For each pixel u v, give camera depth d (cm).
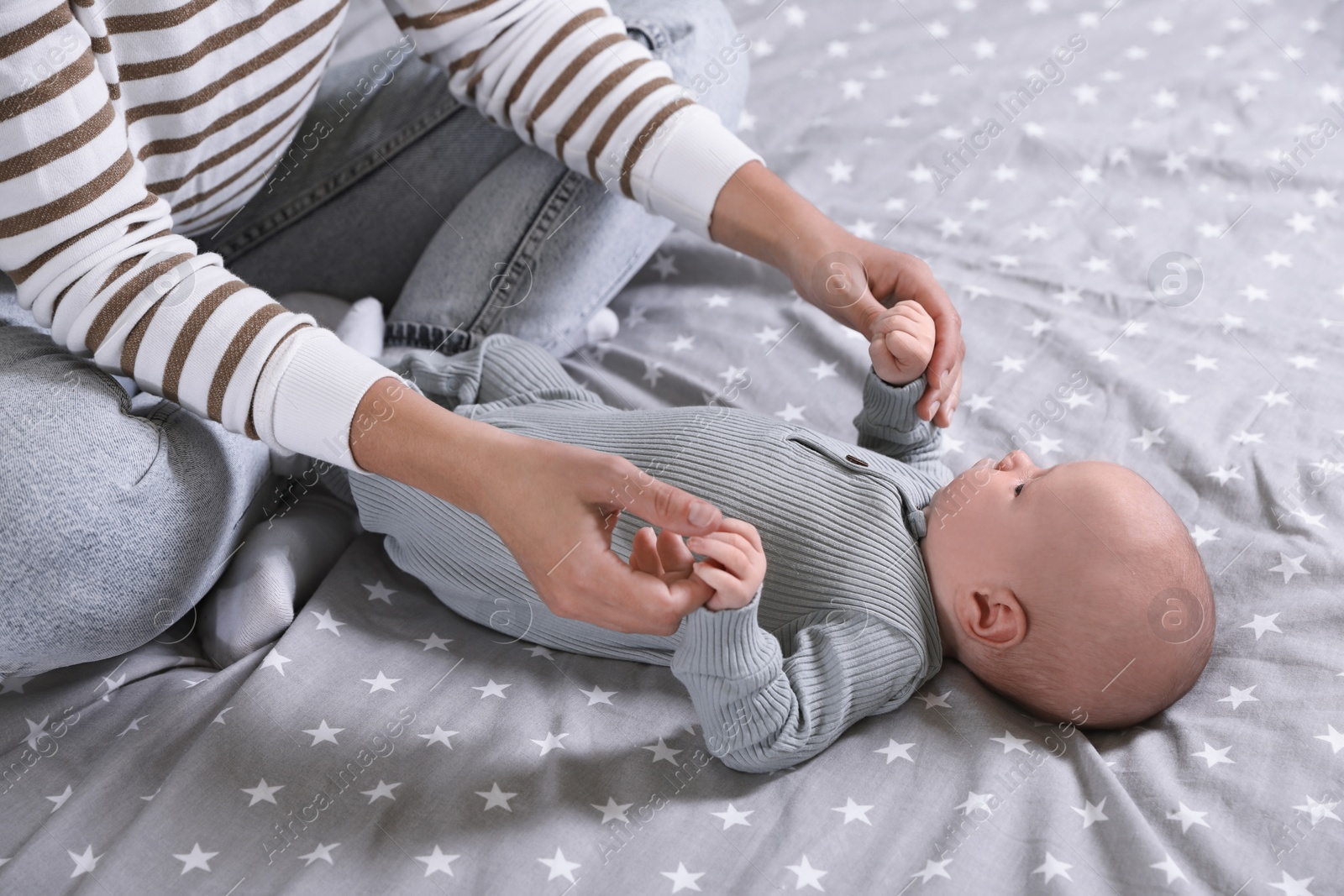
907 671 96
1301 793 83
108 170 87
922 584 101
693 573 82
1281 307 135
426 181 131
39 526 85
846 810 87
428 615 110
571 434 108
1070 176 158
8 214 84
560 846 85
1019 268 145
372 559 115
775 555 98
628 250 135
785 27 187
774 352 135
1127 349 131
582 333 137
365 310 125
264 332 87
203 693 98
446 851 85
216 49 95
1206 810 84
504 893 82
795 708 89
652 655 101
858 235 151
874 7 191
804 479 101
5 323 99
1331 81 171
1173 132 162
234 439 103
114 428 91
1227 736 89
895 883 81
